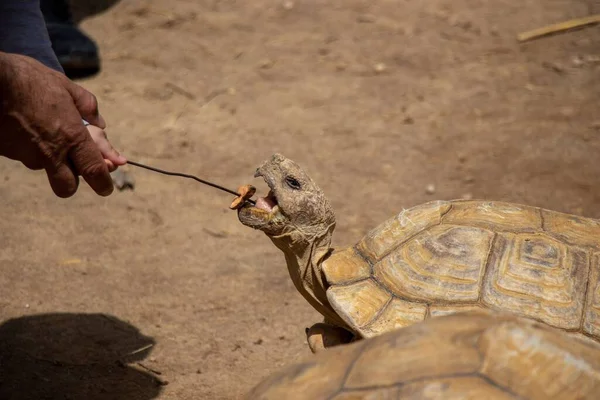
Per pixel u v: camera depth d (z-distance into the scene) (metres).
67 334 5.85
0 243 7.07
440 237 4.38
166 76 11.30
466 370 2.66
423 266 4.29
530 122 9.88
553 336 2.77
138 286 6.63
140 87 10.90
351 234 7.55
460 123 9.98
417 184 8.57
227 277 6.86
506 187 8.40
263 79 11.33
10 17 4.91
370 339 3.05
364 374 2.79
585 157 8.95
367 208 8.09
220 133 9.73
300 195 4.61
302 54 12.16
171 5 13.75
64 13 12.79
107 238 7.37
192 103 10.52
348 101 10.66
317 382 2.88
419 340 2.87
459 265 4.23
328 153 9.28
